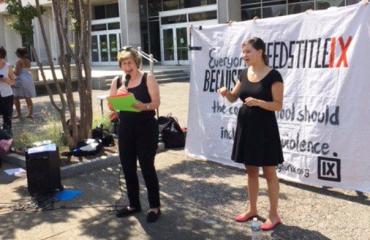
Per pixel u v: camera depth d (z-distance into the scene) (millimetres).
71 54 8062
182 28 28750
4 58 9312
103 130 8672
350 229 4695
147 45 30531
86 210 5586
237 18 25141
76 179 6824
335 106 5609
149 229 4930
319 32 5781
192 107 7625
